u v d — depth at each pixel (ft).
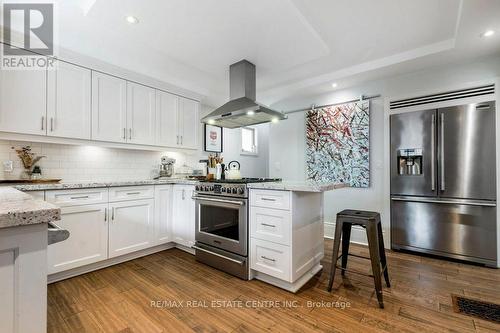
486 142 8.31
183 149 11.59
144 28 7.27
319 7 6.40
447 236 8.93
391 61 9.22
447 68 9.29
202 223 8.70
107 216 8.00
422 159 9.46
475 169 8.46
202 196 8.66
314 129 12.59
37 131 7.28
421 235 9.44
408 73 10.05
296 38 7.86
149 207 9.23
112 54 8.77
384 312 5.65
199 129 12.39
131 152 10.64
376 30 7.51
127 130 9.42
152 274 7.68
